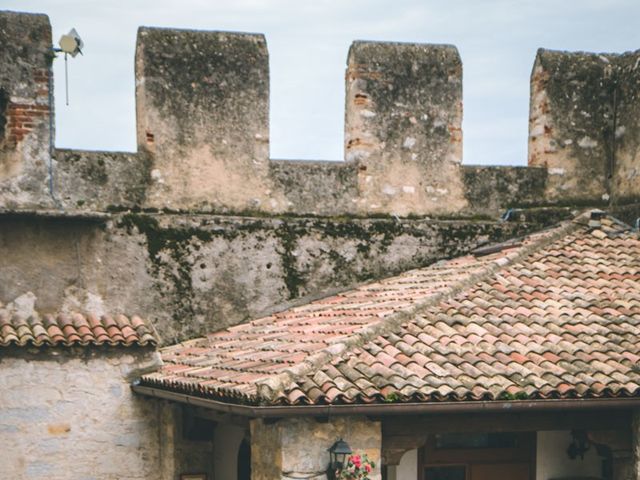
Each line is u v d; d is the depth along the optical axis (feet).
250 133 40.24
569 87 43.86
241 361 32.19
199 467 36.55
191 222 39.11
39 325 36.29
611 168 44.24
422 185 42.11
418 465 35.94
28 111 37.06
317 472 28.48
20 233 36.83
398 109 41.81
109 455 36.50
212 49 39.86
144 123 39.01
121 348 36.52
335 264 40.75
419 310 33.60
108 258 37.99
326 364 29.07
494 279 36.70
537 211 43.09
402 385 28.35
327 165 41.11
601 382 30.14
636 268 38.45
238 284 39.60
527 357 31.30
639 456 31.53
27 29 37.11
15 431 35.42
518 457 37.11
